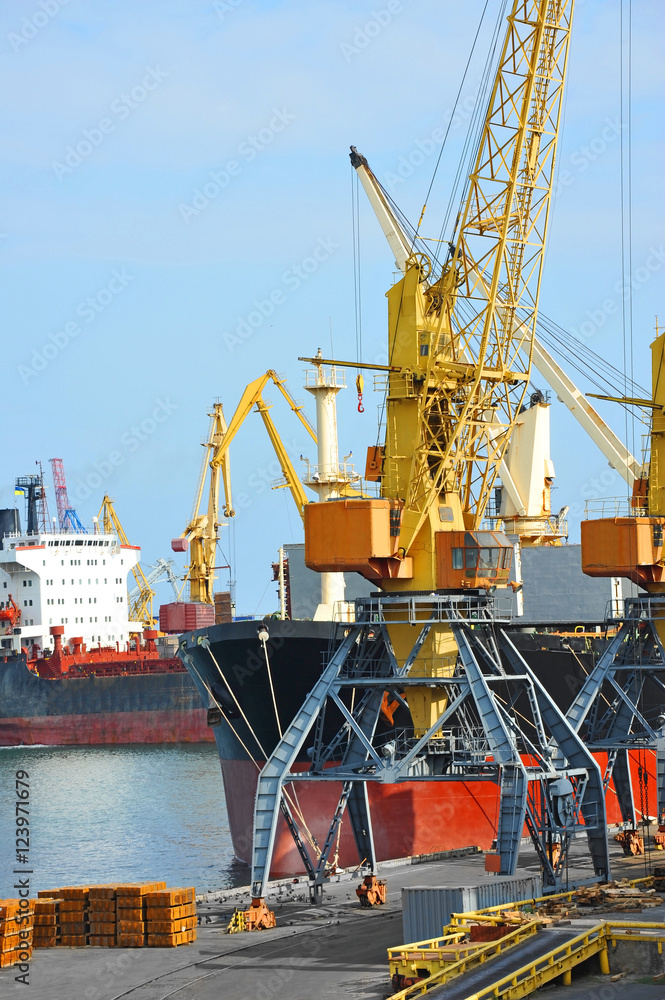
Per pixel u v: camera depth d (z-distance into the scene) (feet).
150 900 313.94
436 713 383.45
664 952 246.88
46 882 508.12
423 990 235.81
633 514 522.47
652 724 549.13
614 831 497.87
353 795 369.09
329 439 607.37
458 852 433.48
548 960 236.22
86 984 273.33
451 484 395.75
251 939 315.78
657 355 508.12
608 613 555.69
